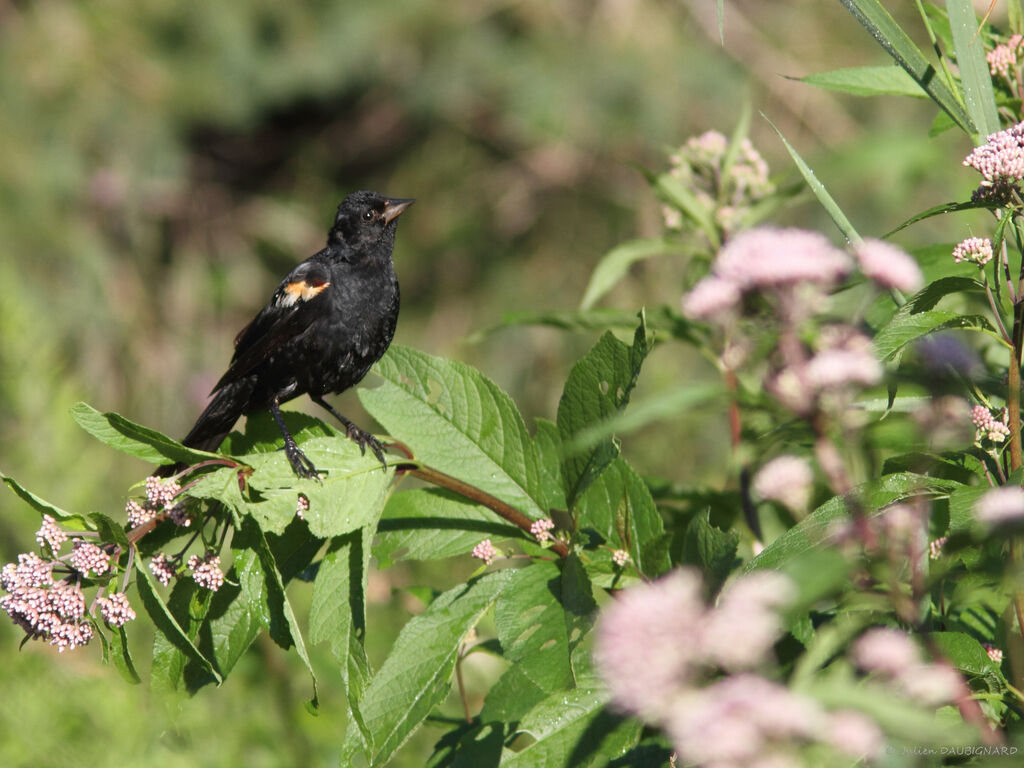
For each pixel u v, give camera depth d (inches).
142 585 393.7
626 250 402.0
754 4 548.1
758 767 214.1
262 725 408.5
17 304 414.3
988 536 310.7
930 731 229.6
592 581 394.6
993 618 394.3
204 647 394.9
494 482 396.2
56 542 393.7
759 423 398.0
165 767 405.1
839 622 365.1
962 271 395.5
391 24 582.9
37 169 544.4
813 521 335.9
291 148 641.6
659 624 220.4
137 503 394.3
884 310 394.6
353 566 394.9
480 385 396.5
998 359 395.9
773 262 289.9
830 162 409.1
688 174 402.6
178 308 591.8
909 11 412.2
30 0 563.5
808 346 360.2
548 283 555.2
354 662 394.3
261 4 589.9
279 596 394.3
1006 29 397.4
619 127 543.8
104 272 556.4
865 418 393.7
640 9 554.6
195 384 578.9
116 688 406.3
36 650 407.2
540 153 563.5
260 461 394.9
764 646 220.7
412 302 578.9
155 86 578.9
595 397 394.9
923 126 502.6
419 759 410.6
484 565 395.5
